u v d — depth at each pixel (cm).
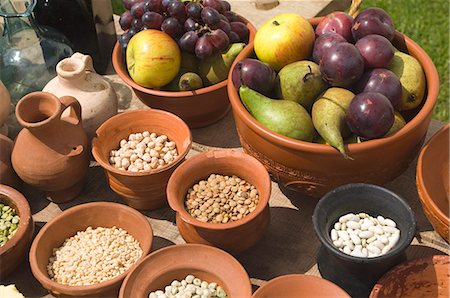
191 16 138
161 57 135
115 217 122
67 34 165
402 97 121
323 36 125
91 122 137
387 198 109
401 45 130
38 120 128
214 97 140
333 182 115
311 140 117
